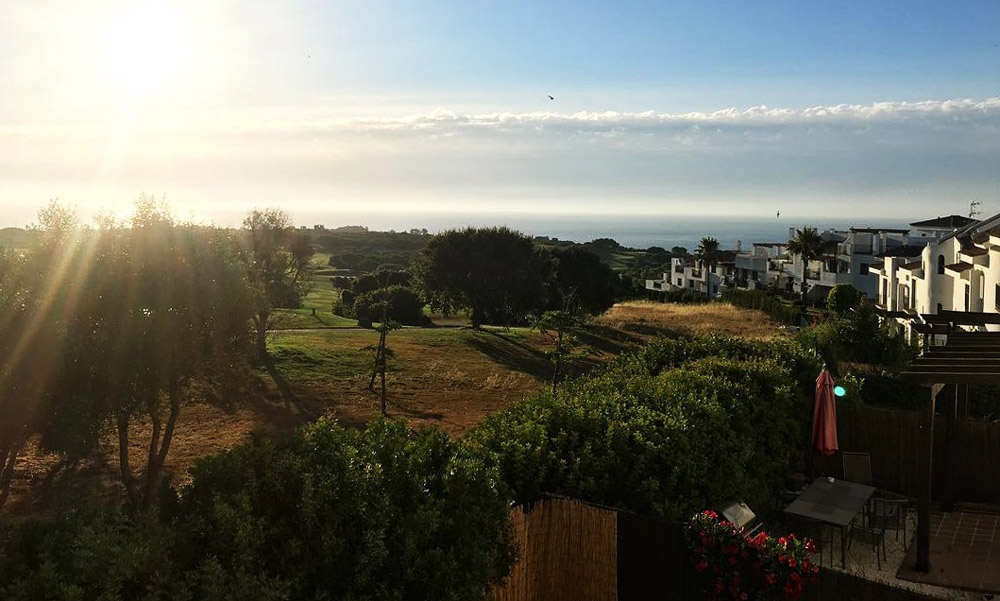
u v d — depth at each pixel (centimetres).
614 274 6500
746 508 1023
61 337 1032
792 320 5056
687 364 1502
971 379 1006
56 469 1695
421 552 631
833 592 945
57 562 456
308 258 3803
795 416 1441
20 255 1126
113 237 1124
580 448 913
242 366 1265
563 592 834
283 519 584
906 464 1427
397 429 761
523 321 5609
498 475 750
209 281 1178
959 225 5694
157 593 466
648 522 863
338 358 3416
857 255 7125
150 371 1116
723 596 863
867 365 2619
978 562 1098
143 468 1750
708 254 10244
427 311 6419
